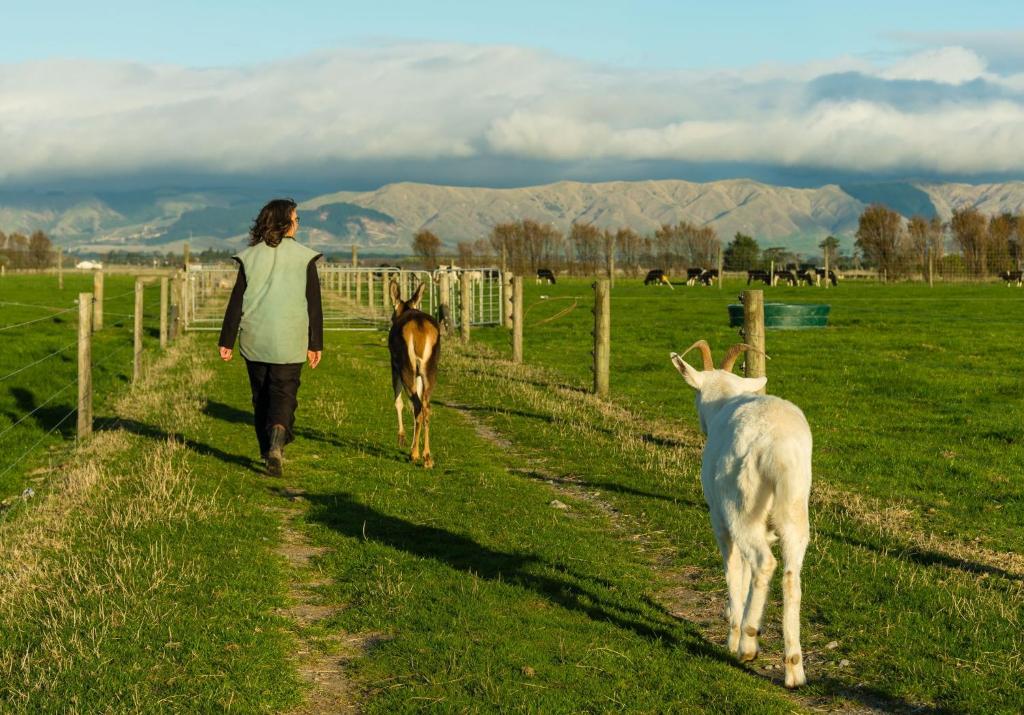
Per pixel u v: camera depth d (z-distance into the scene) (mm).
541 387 19297
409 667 5828
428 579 7465
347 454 12453
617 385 19797
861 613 6980
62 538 8078
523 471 11812
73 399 16391
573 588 7445
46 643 5824
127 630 6129
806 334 30156
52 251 110688
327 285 52000
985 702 5527
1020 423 15719
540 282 81875
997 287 67625
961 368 22359
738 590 6152
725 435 5926
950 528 9859
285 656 5992
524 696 5418
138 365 18391
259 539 8484
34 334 26984
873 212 101375
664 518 9484
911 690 5715
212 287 53281
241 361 22453
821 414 16734
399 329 12203
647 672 5871
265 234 10539
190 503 9289
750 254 104750
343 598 7102
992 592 7602
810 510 10266
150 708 5109
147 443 12516
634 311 42562
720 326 34250
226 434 13562
